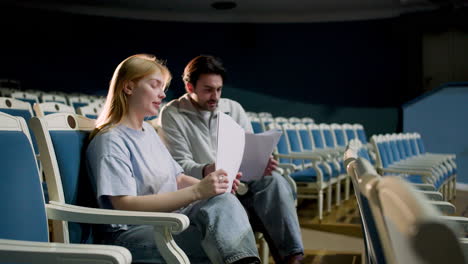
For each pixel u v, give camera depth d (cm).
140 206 120
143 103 134
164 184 138
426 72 727
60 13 836
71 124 136
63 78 845
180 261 104
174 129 185
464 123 674
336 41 837
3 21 790
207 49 899
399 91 781
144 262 123
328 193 378
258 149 169
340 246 268
